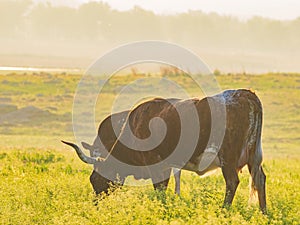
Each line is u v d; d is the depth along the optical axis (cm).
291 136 6412
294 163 4191
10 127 6756
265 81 9519
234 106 2323
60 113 7588
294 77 9888
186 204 2181
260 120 2345
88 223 1992
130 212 2038
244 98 2333
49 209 2248
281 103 8050
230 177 2323
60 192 2462
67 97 8631
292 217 2161
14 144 5047
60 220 2012
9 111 7569
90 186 2666
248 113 2322
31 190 2509
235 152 2320
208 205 2153
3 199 2364
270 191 2612
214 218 1933
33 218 2141
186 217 2030
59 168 3362
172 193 2508
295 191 2669
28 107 7625
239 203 2308
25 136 6006
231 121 2311
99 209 2120
